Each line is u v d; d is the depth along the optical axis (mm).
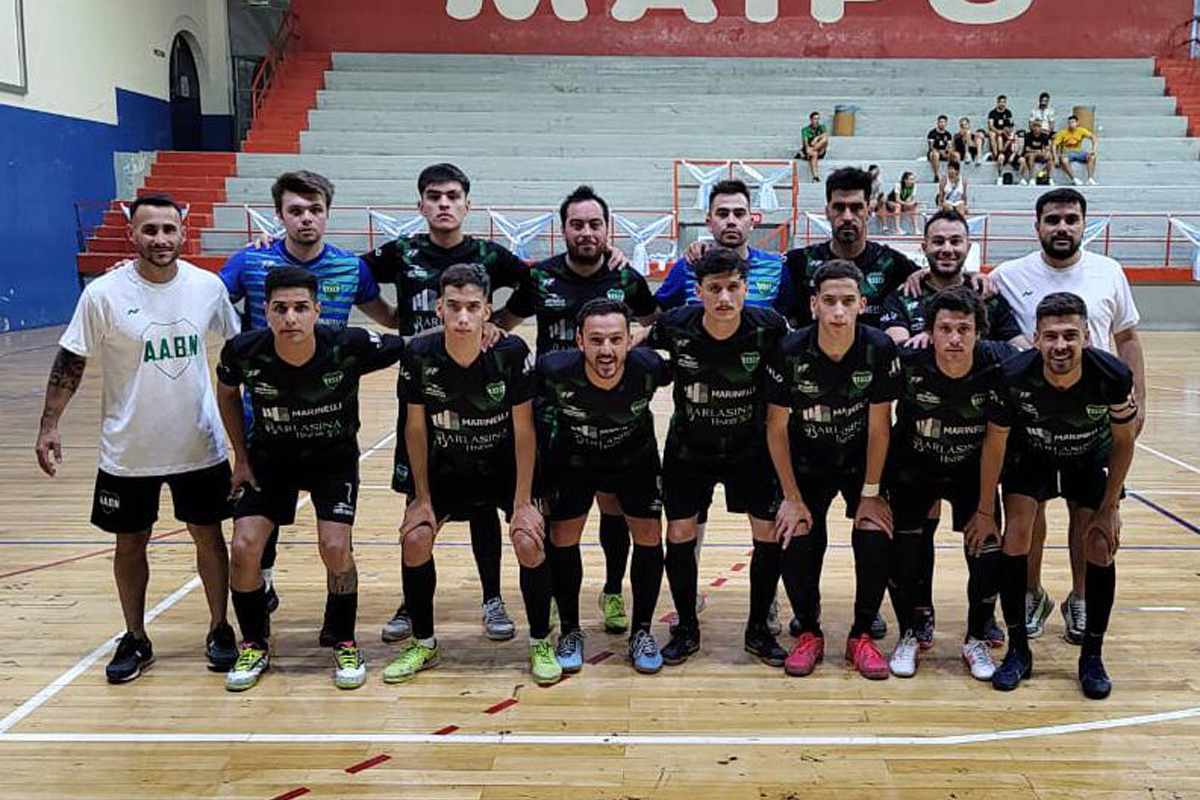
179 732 2859
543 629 3236
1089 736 2814
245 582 3156
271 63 18094
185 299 3180
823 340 3051
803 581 3246
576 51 18859
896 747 2756
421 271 3607
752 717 2947
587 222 3420
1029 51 18625
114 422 3154
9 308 13047
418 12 18781
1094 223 14016
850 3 18656
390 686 3176
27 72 13336
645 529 3283
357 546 4680
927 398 3109
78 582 4152
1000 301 3543
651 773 2621
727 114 17203
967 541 3244
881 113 17344
